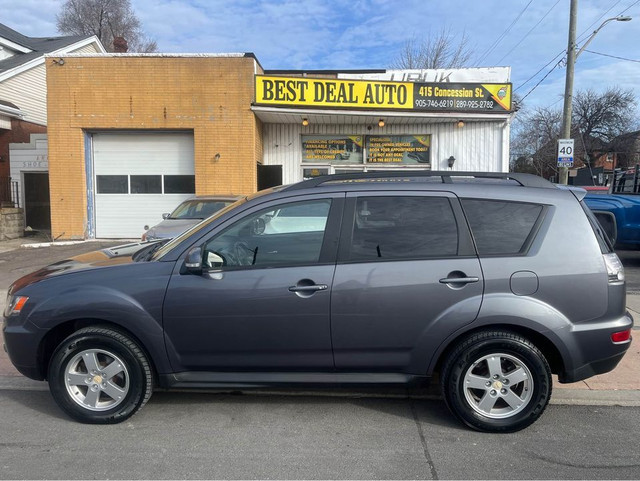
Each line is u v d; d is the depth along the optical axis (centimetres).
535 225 356
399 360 355
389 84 1308
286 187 391
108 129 1335
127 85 1309
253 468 312
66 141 1327
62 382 364
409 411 398
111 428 365
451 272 346
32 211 1703
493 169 1420
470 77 1431
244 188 1322
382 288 347
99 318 357
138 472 307
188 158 1367
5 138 1695
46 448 336
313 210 365
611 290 349
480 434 358
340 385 365
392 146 1452
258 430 364
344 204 363
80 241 1341
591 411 399
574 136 4159
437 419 384
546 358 370
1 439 349
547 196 364
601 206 991
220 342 357
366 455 329
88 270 373
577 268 346
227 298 352
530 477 303
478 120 1379
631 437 355
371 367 359
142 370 364
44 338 365
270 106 1294
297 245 362
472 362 350
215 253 364
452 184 369
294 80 1292
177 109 1311
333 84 1297
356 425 373
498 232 355
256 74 1333
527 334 356
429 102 1326
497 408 360
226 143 1312
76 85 1312
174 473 306
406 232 358
